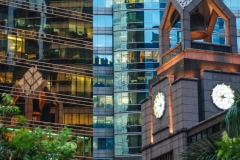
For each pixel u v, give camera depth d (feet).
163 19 240.94
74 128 374.43
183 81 218.18
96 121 441.27
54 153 167.12
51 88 375.04
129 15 452.76
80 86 380.99
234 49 229.66
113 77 448.24
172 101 222.28
